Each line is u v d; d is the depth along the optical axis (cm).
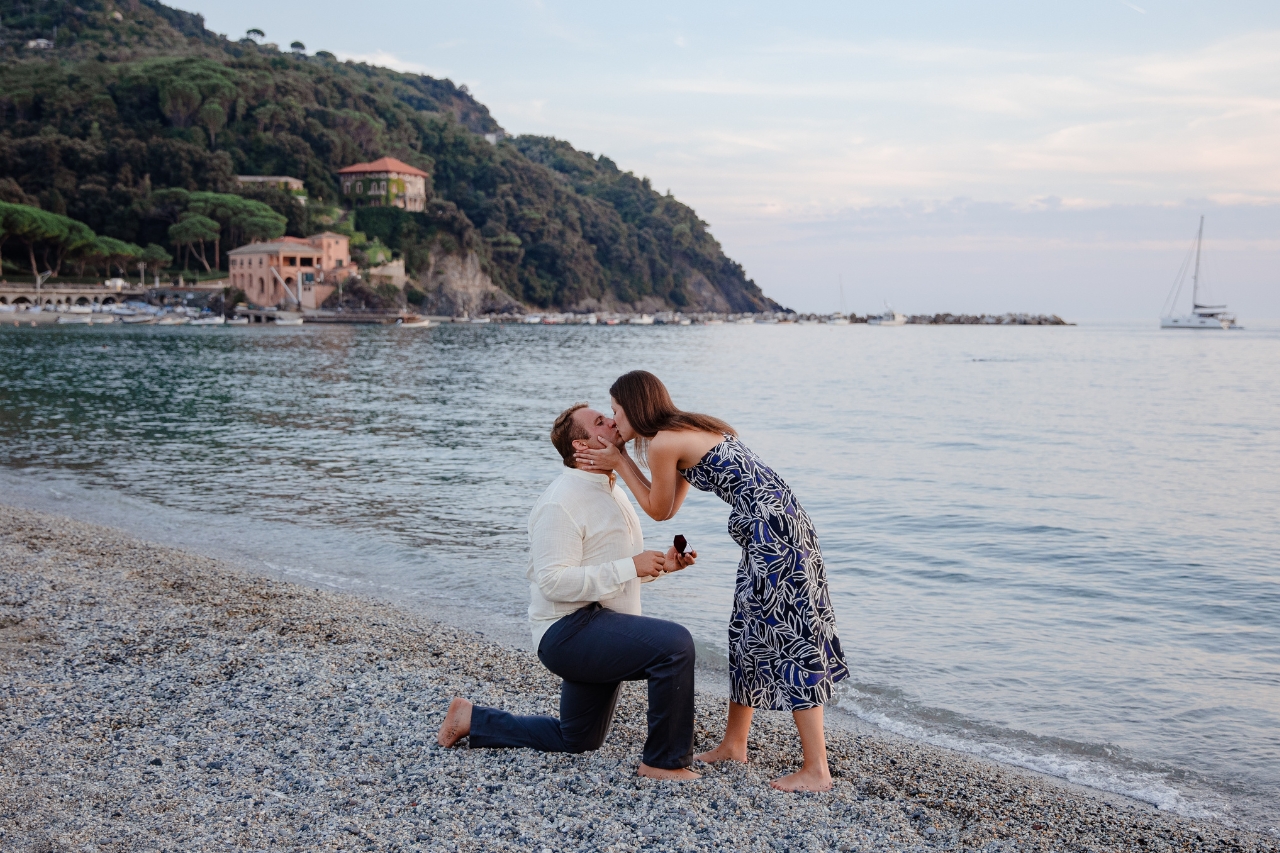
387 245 16938
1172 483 1628
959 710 594
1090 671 670
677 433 402
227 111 17175
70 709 512
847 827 391
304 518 1223
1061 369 5900
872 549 1092
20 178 13988
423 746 464
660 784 420
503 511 1291
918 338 12950
